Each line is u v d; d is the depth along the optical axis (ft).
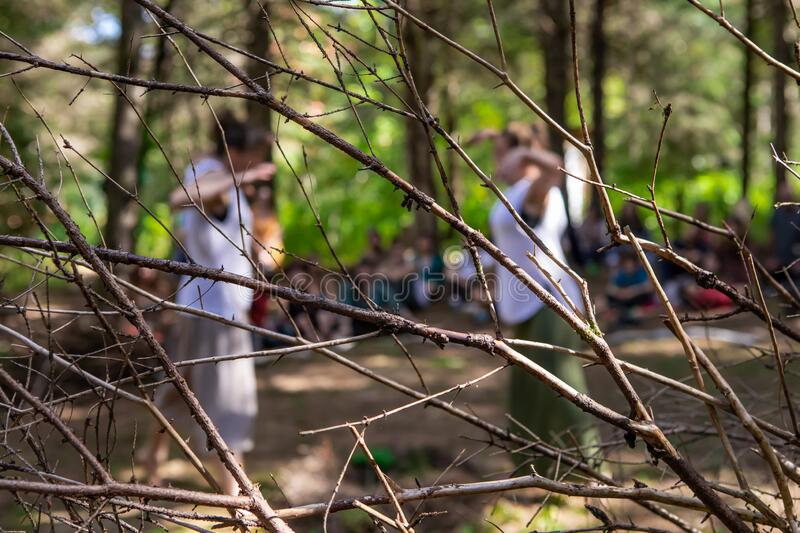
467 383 4.80
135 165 27.66
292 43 20.67
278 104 4.61
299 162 49.29
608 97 77.10
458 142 4.90
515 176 12.44
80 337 14.46
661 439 4.72
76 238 4.37
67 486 3.92
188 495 4.20
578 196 57.00
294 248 53.06
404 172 60.54
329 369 24.72
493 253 4.83
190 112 31.76
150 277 12.37
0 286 5.01
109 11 45.32
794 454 6.35
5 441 4.73
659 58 65.10
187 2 29.40
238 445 12.74
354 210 58.49
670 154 67.82
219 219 11.56
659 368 22.52
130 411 17.38
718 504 4.70
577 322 4.79
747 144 55.57
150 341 4.54
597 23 57.88
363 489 13.79
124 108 27.14
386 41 4.82
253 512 4.42
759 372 13.87
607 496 4.67
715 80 67.46
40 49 43.16
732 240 5.24
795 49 5.01
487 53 56.18
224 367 12.44
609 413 4.73
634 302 31.14
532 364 4.78
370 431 17.63
